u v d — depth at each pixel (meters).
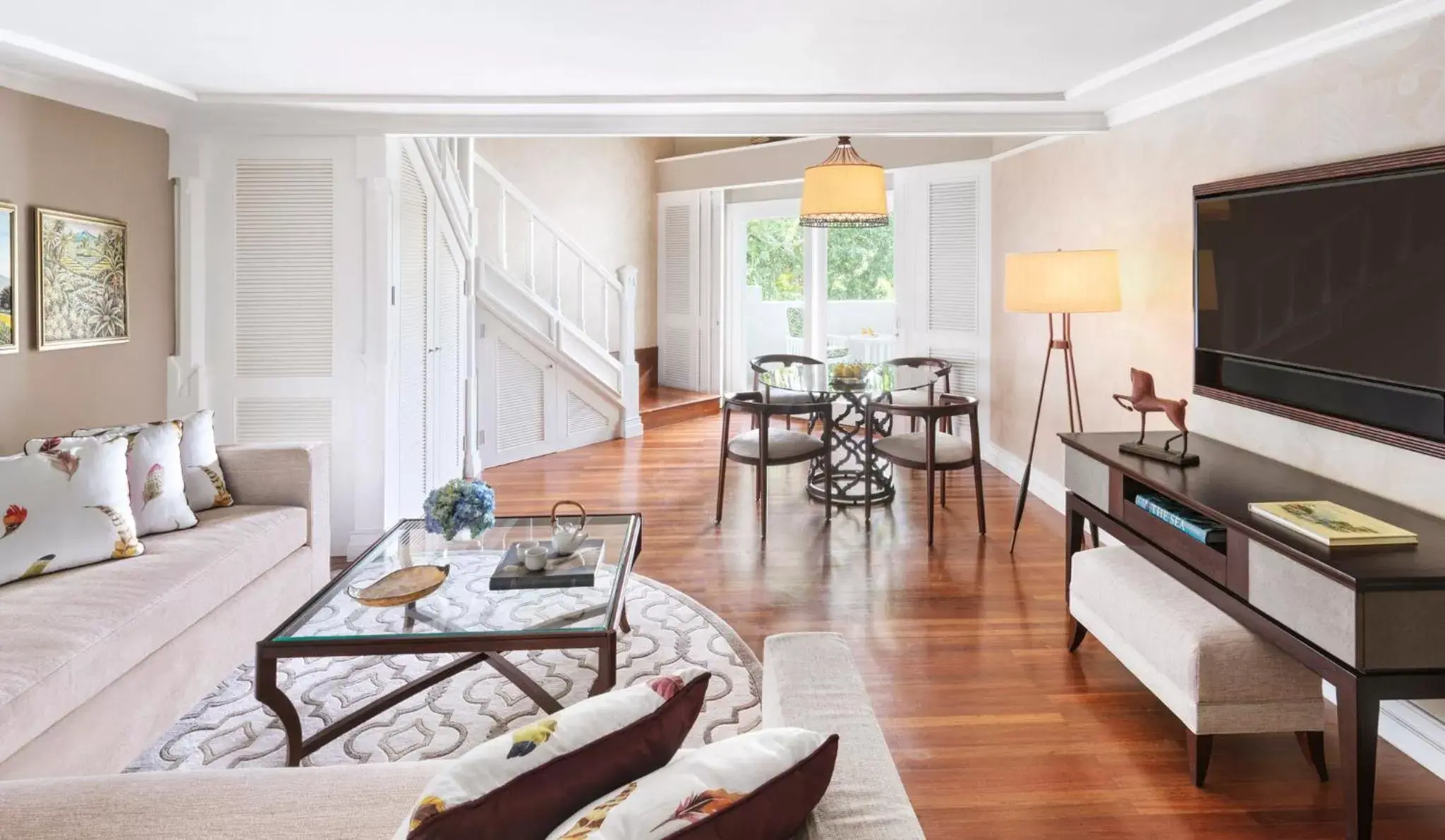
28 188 3.32
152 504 3.02
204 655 2.70
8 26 2.88
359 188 4.20
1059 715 2.74
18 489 2.66
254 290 4.23
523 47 3.15
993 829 2.17
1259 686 2.30
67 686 2.07
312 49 3.16
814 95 3.92
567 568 2.70
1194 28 2.92
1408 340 2.39
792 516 5.09
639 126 4.25
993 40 3.09
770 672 1.60
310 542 3.49
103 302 3.71
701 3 2.69
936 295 6.64
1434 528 2.27
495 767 1.07
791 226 8.70
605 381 7.53
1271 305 2.99
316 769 1.43
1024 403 5.66
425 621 2.38
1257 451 3.18
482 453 6.37
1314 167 2.76
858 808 1.13
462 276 5.76
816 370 5.99
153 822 1.28
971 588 3.86
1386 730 2.58
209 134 4.14
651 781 1.06
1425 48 2.39
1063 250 4.95
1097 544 3.63
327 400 4.29
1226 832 2.15
